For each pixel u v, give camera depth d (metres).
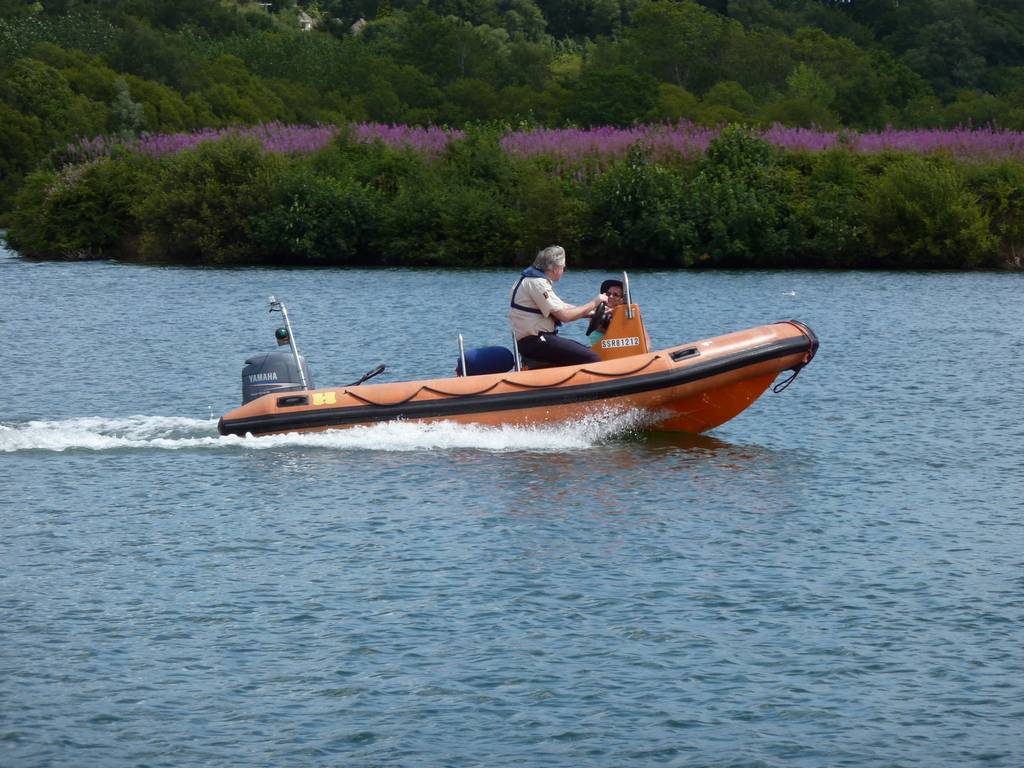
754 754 10.88
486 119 129.25
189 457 20.64
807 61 153.88
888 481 19.50
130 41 153.50
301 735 11.24
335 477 19.38
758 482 19.30
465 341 34.22
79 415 24.50
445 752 10.94
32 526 16.95
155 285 53.41
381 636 13.25
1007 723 11.39
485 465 20.12
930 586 14.68
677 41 151.25
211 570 15.24
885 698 11.87
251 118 130.75
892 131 81.19
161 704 11.82
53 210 72.44
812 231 64.81
